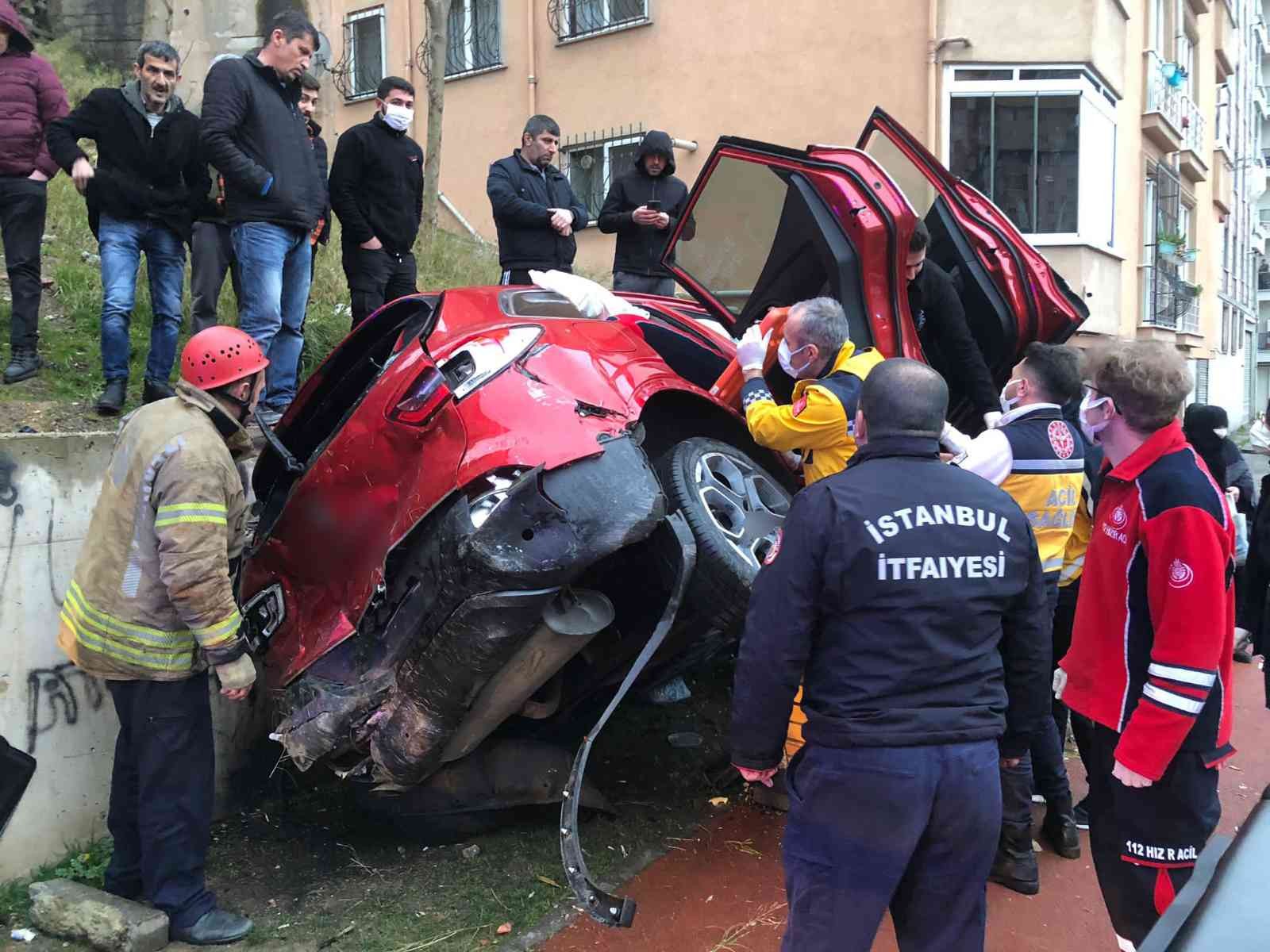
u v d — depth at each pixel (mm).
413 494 3193
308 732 3223
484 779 3611
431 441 3225
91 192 4523
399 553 3203
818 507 2289
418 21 14266
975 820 2227
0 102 4598
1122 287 12742
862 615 2236
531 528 2924
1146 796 2570
